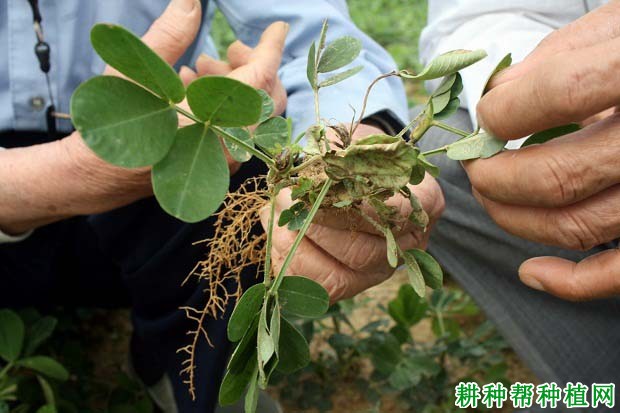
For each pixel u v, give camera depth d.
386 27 1.66
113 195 0.47
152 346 0.59
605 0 0.60
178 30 0.44
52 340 0.76
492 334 0.81
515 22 0.62
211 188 0.25
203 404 0.53
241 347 0.29
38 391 0.65
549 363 0.58
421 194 0.40
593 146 0.31
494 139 0.32
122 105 0.23
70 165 0.45
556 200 0.32
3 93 0.55
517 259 0.57
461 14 0.65
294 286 0.30
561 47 0.34
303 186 0.32
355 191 0.30
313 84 0.35
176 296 0.57
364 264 0.39
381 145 0.26
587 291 0.38
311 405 0.72
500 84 0.33
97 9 0.54
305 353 0.31
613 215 0.33
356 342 0.71
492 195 0.35
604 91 0.28
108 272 0.67
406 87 1.35
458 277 0.63
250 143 0.32
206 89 0.23
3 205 0.49
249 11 0.59
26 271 0.64
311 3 0.59
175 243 0.53
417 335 0.82
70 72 0.55
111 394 0.70
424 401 0.72
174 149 0.24
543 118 0.29
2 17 0.54
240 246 0.42
